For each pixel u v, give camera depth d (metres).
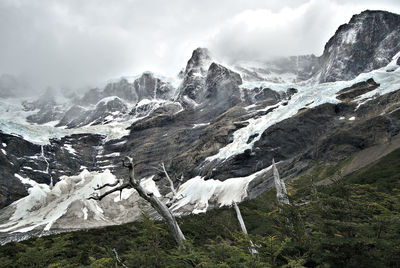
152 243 22.03
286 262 20.42
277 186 28.89
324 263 17.72
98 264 20.50
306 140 190.75
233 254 19.69
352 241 17.19
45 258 22.56
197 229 46.56
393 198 22.97
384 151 128.38
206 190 198.50
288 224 22.31
